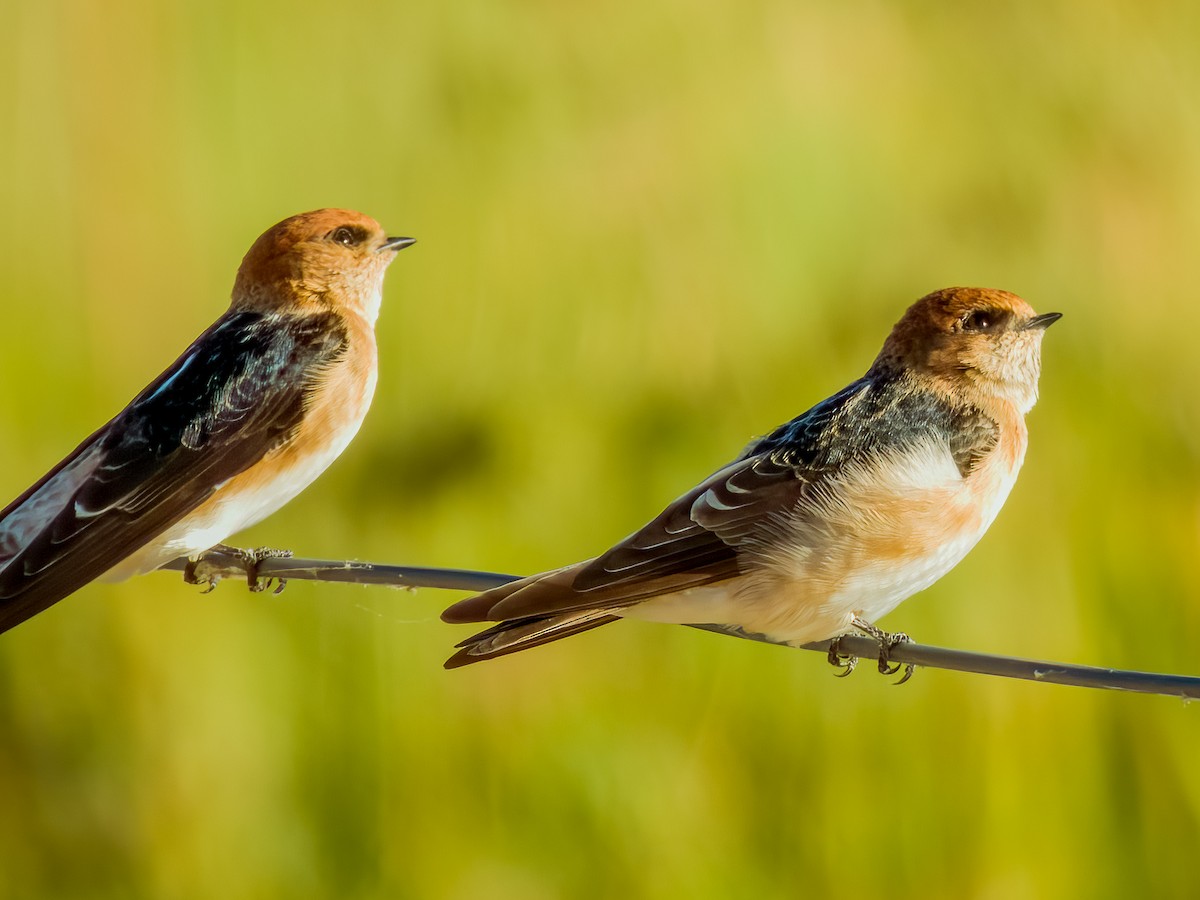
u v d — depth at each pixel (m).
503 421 13.65
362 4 14.56
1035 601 12.90
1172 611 12.97
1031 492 13.36
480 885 12.41
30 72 13.95
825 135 14.59
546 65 14.61
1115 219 14.52
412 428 13.76
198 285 13.98
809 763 12.48
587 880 12.36
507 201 14.22
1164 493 13.46
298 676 12.82
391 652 12.88
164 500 9.85
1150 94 15.01
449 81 14.52
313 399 10.38
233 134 14.27
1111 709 12.57
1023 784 12.38
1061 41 15.17
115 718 12.74
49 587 9.45
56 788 12.68
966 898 12.23
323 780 12.64
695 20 14.80
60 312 13.59
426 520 13.41
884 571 8.86
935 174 14.74
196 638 12.88
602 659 12.80
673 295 14.02
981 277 14.45
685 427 13.67
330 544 13.40
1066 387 13.91
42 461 13.24
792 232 14.29
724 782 12.48
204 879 12.57
